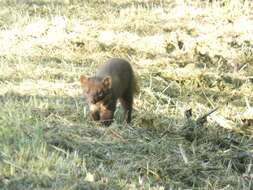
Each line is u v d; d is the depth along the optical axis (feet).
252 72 54.54
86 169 33.63
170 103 46.60
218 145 41.68
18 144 35.35
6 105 40.57
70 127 39.19
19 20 62.54
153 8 68.59
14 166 32.83
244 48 57.26
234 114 46.44
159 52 56.39
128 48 56.29
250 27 62.39
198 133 42.01
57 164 33.65
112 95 40.73
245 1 69.31
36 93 44.73
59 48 55.62
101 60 53.62
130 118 42.68
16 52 53.78
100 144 37.65
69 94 45.01
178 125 42.73
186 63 53.88
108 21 63.98
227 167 38.45
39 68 49.83
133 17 65.21
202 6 70.90
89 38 57.41
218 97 49.42
